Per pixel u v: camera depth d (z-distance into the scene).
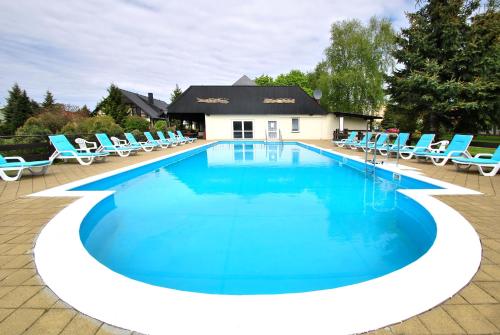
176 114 26.92
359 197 5.86
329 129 26.09
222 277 2.76
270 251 3.31
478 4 14.27
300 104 26.94
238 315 1.70
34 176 7.10
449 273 2.18
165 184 7.32
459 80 14.01
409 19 15.74
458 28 14.22
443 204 4.16
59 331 1.60
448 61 14.48
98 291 1.97
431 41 14.91
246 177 8.34
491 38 13.74
